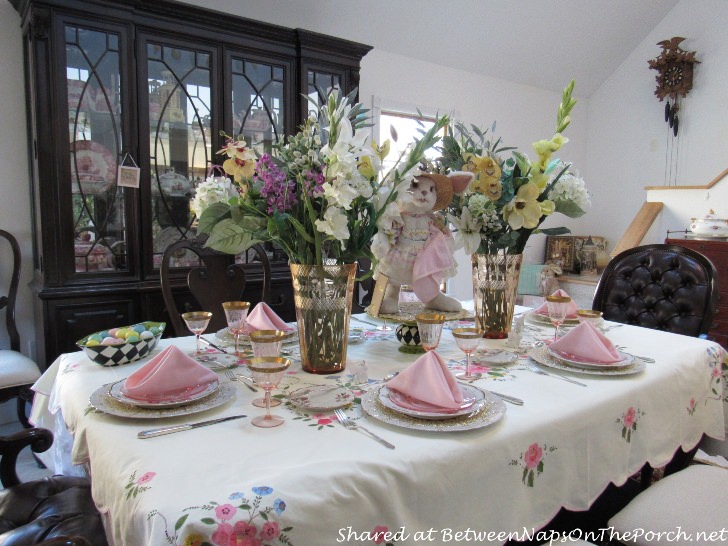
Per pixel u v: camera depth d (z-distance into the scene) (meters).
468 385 1.08
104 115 2.30
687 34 4.73
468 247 1.48
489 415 0.93
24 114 2.57
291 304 2.87
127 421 0.93
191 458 0.78
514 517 0.89
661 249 2.04
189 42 2.47
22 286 2.63
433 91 4.16
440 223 1.42
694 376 1.36
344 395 1.04
